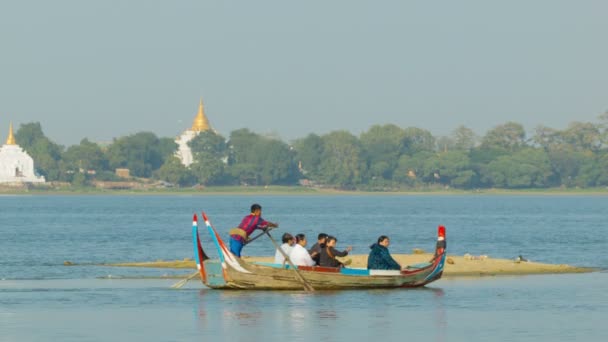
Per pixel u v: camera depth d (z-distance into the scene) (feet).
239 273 422.82
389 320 331.16
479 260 572.10
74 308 367.04
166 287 449.48
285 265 420.36
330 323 323.16
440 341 286.87
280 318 335.88
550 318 337.31
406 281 433.89
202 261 431.43
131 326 317.42
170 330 308.19
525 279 488.85
